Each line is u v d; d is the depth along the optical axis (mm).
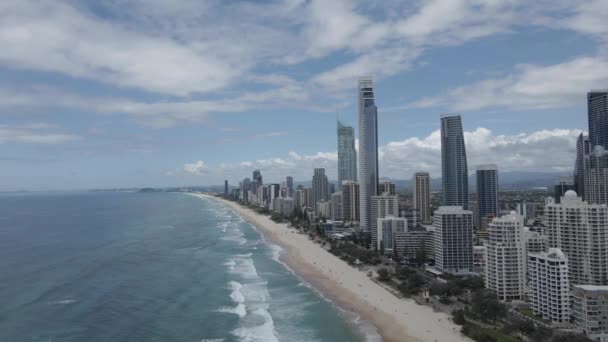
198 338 123438
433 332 131500
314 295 170125
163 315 141375
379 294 173625
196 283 183125
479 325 137875
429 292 173250
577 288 135625
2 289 163250
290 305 157000
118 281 180000
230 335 126250
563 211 174500
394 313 149375
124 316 138750
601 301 129375
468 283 185375
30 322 130500
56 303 148500
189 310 147250
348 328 134500
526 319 138750
